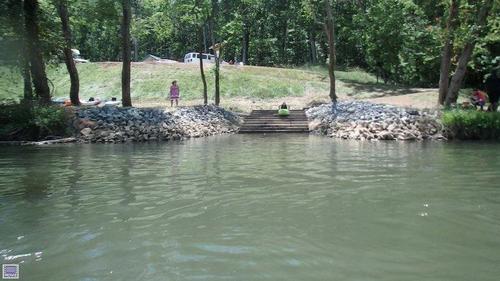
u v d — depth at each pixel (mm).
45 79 21531
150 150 15156
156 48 78688
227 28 28203
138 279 4441
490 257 4922
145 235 5750
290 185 8781
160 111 21859
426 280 4352
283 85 34438
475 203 7250
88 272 4633
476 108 21062
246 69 38406
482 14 21203
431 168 10812
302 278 4410
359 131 19516
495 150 14531
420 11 31078
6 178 9734
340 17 43656
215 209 6980
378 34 34094
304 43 58906
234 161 12266
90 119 19594
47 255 5102
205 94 27547
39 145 17047
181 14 28250
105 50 67688
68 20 23828
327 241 5453
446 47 23344
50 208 7105
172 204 7309
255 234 5738
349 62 46906
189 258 4957
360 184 8836
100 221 6375
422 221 6254
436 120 19375
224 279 4406
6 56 20250
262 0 54469
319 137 20062
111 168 11094
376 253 5051
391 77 38625
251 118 25000
